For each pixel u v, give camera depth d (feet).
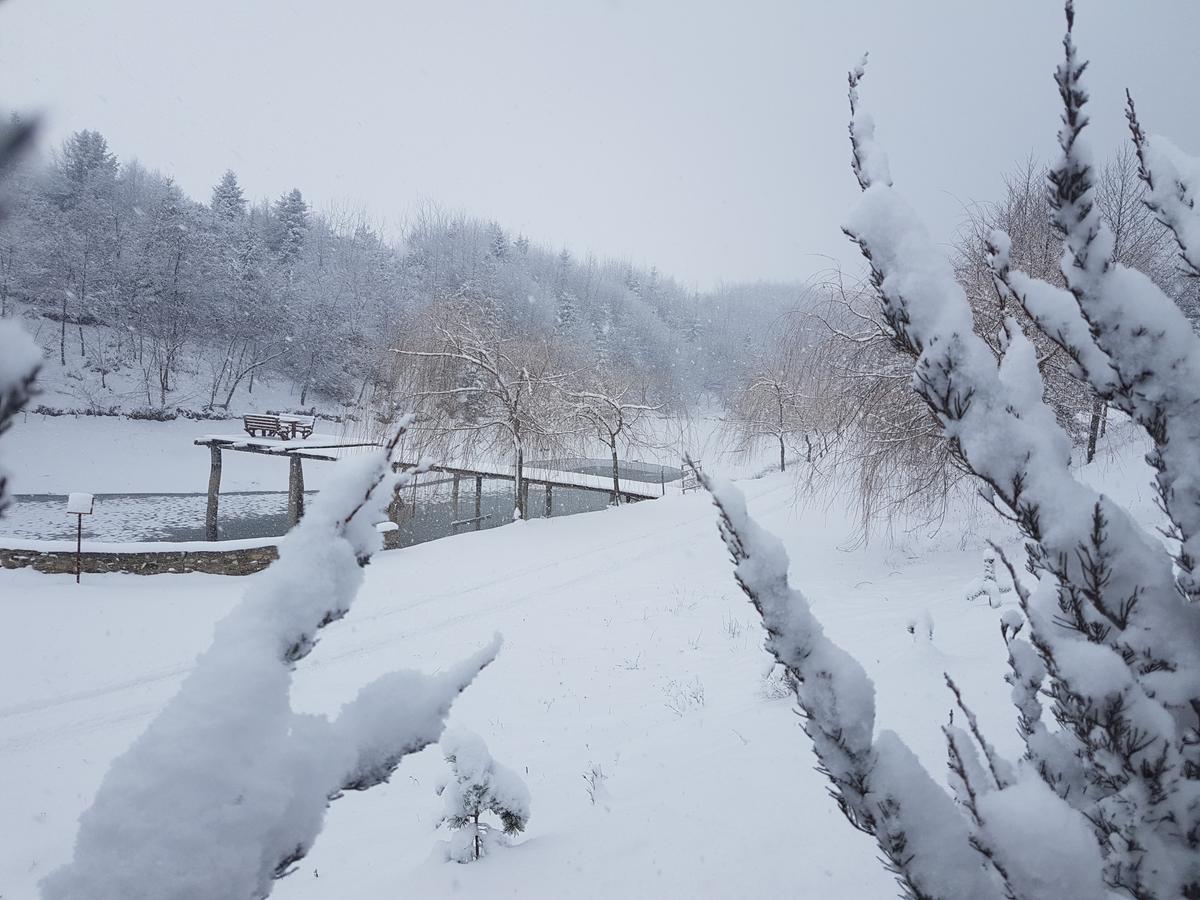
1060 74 5.45
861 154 6.25
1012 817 4.75
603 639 39.99
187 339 165.17
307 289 180.55
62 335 144.05
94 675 34.24
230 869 3.74
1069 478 5.59
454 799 16.29
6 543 49.32
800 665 5.39
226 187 212.84
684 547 62.75
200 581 51.80
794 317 59.62
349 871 17.78
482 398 76.59
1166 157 6.53
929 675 21.88
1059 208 5.68
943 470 46.09
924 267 5.84
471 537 67.87
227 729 4.05
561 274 268.62
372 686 4.96
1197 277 6.28
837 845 13.61
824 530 61.98
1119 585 5.48
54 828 22.12
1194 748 5.38
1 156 2.04
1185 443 5.67
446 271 191.52
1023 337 6.18
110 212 162.81
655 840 15.03
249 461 136.05
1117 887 5.29
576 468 89.45
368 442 74.69
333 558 4.81
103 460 122.62
